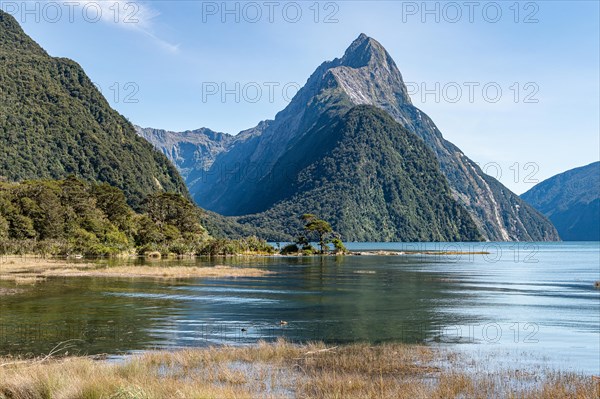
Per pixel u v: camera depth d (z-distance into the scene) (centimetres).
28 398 1539
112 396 1466
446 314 3966
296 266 9706
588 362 2498
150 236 13762
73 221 12494
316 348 2505
